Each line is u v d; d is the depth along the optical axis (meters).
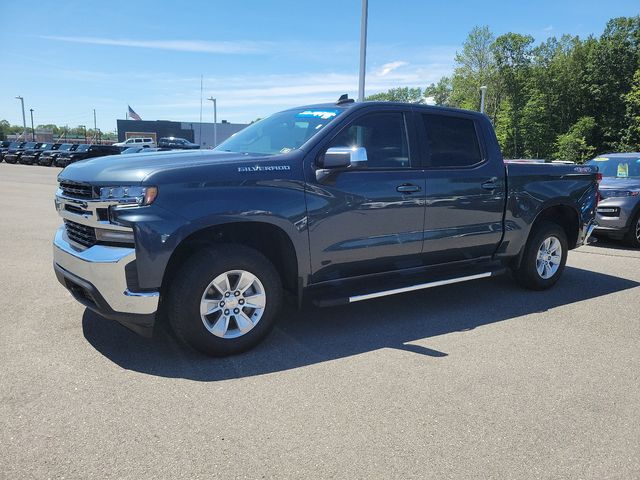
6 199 14.95
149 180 3.50
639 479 2.61
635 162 10.20
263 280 4.01
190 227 3.60
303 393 3.42
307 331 4.61
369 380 3.63
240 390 3.44
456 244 5.12
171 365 3.80
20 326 4.49
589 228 6.39
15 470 2.54
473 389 3.53
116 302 3.55
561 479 2.59
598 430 3.05
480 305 5.50
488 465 2.69
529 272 5.91
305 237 4.12
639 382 3.70
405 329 4.70
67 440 2.81
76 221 3.83
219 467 2.62
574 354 4.20
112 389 3.40
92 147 36.69
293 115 4.92
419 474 2.60
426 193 4.77
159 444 2.80
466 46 58.25
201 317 3.78
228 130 78.75
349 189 4.31
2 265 6.69
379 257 4.61
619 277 6.94
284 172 4.01
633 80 47.59
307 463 2.66
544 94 54.12
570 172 6.05
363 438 2.90
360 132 4.48
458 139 5.16
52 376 3.57
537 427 3.07
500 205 5.39
